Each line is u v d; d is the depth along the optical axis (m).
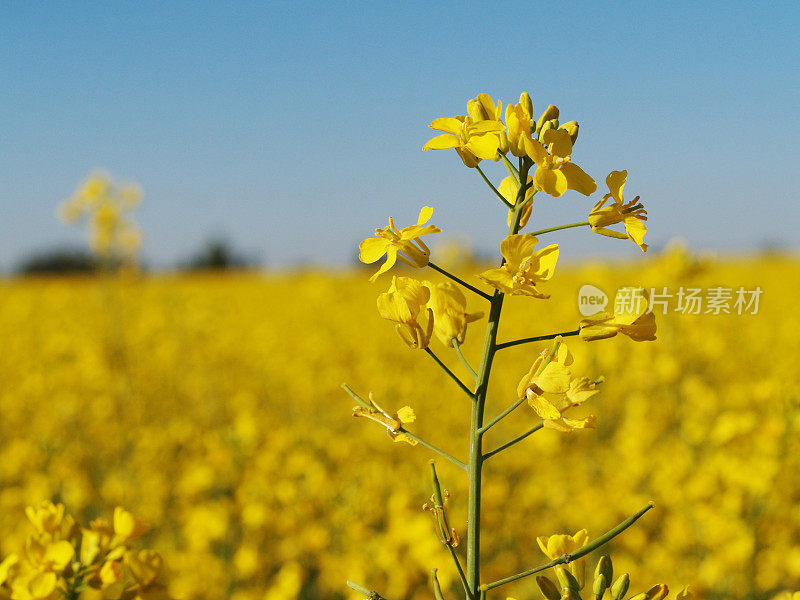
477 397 1.78
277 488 5.80
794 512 4.66
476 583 1.76
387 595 4.50
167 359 12.93
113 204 8.30
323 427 9.68
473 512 1.78
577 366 8.63
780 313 15.67
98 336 14.27
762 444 4.84
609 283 11.49
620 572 4.74
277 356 13.41
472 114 1.87
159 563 1.75
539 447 7.36
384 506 5.74
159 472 7.26
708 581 4.59
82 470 6.62
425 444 1.85
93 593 2.39
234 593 5.23
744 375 9.59
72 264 43.53
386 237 1.86
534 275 1.67
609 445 7.80
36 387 11.09
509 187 1.96
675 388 7.01
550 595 1.82
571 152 1.76
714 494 4.93
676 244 6.11
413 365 12.09
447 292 1.75
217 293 24.42
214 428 9.48
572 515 5.96
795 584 4.55
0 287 29.95
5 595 1.69
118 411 8.94
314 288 20.23
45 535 1.74
